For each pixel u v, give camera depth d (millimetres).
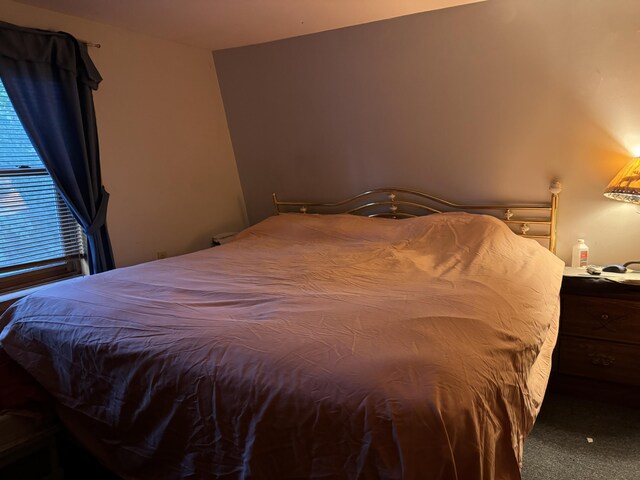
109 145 3016
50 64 2602
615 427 2184
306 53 3176
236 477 1381
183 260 2795
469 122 2900
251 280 2297
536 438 2115
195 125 3580
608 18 2324
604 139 2568
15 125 2666
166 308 1901
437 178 3162
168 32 3043
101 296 2102
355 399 1205
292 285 2180
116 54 2975
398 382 1229
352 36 2963
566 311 2449
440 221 2850
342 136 3387
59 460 2092
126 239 3182
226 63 3549
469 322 1574
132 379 1603
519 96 2697
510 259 2414
